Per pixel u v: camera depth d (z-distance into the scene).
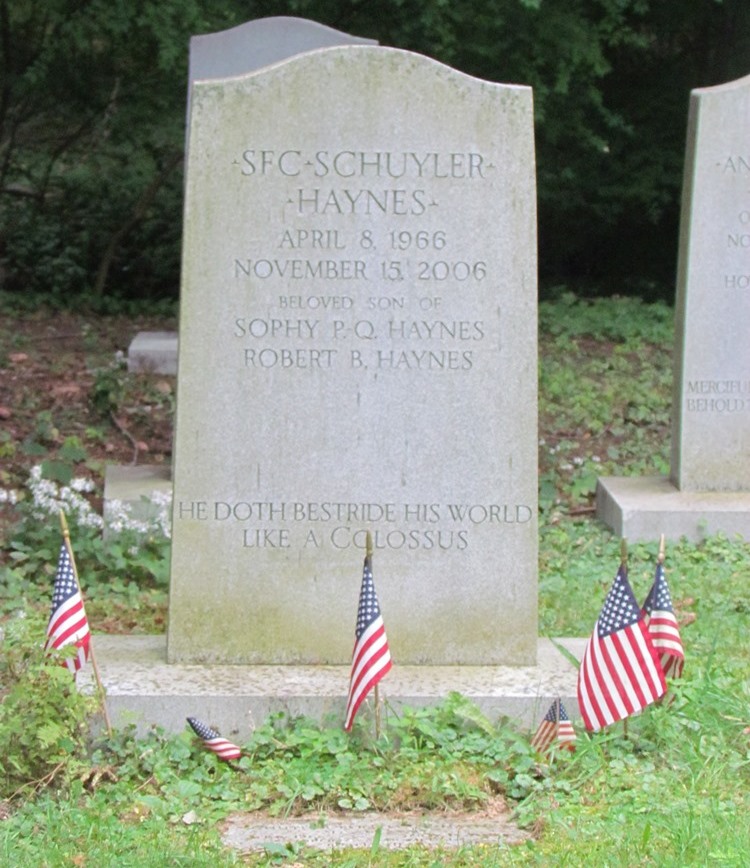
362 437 3.90
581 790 3.50
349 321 3.88
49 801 3.39
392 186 3.87
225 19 8.56
